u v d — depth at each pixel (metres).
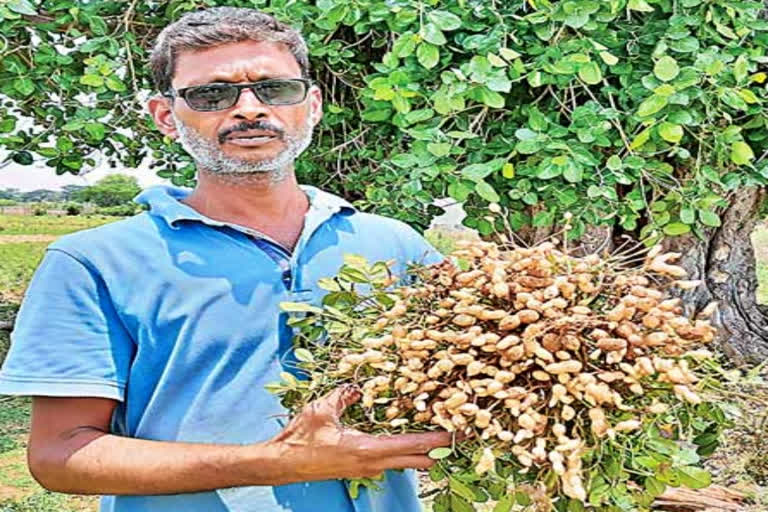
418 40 2.57
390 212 3.22
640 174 2.88
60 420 1.25
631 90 2.86
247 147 1.31
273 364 1.31
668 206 3.06
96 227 1.37
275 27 1.36
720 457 3.45
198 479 1.18
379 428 1.13
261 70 1.31
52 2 3.34
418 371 1.04
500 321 1.04
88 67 2.99
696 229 3.16
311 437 1.11
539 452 0.98
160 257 1.31
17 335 1.27
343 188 3.92
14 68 3.18
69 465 1.21
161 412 1.29
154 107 1.48
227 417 1.28
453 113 2.84
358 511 1.33
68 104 3.49
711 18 2.85
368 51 3.66
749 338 4.51
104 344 1.27
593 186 2.75
